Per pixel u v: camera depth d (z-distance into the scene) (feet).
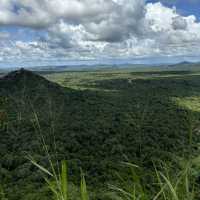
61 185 6.08
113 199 6.59
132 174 6.84
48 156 7.06
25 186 86.43
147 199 6.24
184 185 6.23
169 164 7.10
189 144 7.20
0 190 8.91
